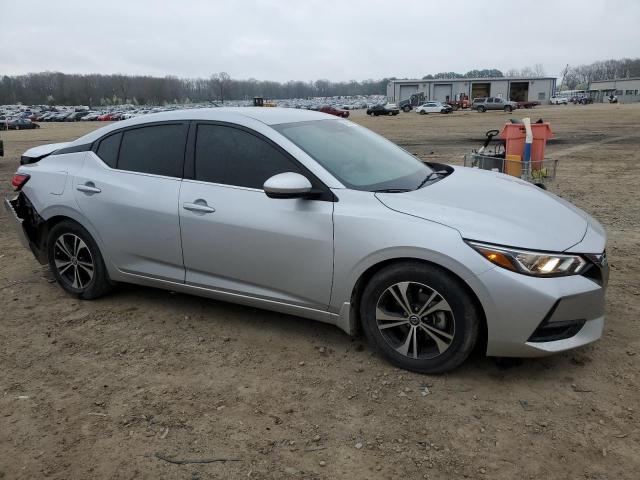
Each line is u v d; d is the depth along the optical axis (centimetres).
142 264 420
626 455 261
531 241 303
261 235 359
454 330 313
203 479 252
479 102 6088
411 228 315
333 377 333
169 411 304
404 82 9419
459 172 423
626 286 461
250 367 348
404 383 324
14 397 321
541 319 297
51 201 446
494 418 290
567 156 1477
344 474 254
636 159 1373
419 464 259
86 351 374
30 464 265
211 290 393
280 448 272
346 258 333
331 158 368
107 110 9694
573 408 297
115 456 269
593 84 11381
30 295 476
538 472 252
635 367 334
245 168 373
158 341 386
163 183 401
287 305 366
